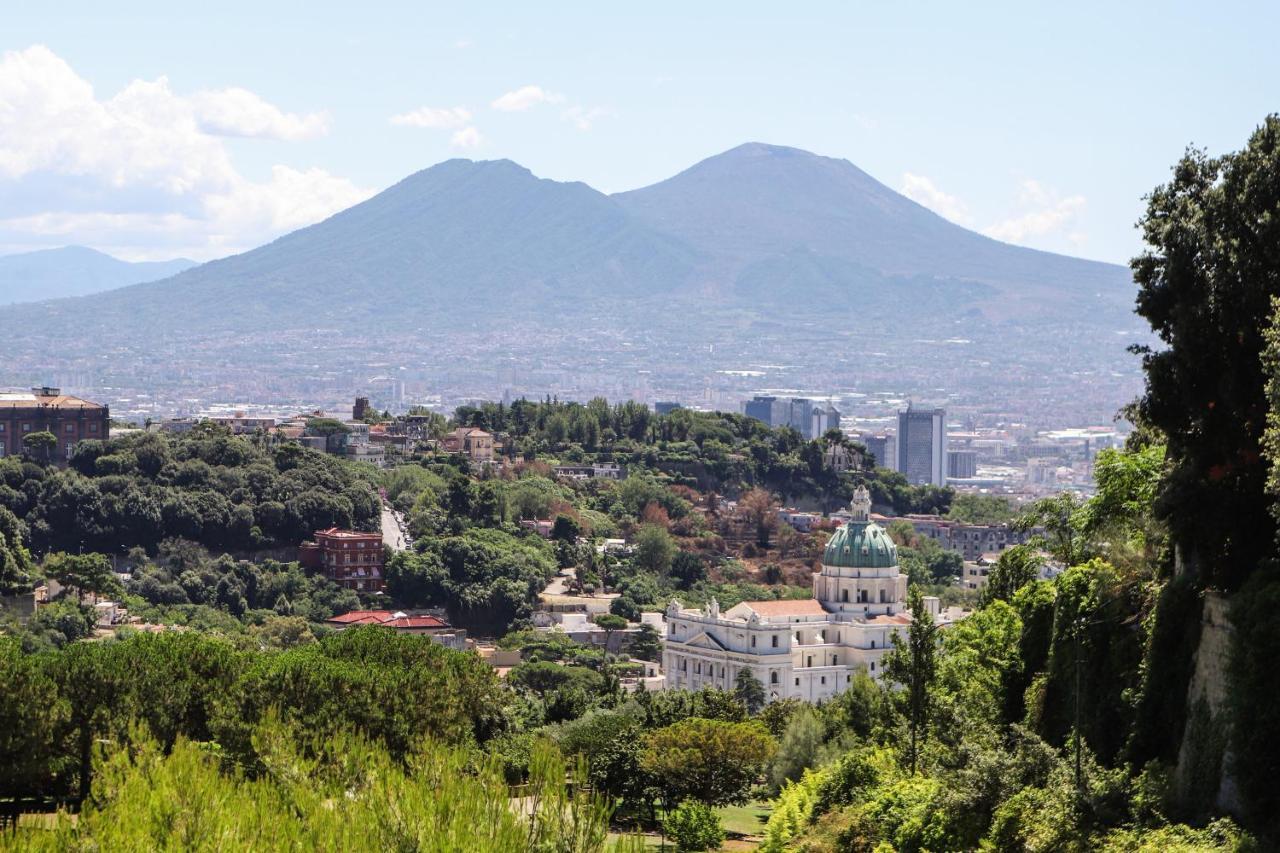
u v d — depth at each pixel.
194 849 98.56
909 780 154.62
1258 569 116.81
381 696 179.75
